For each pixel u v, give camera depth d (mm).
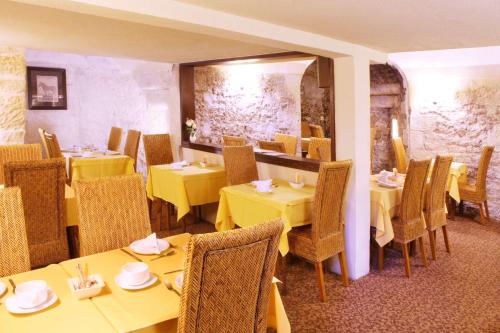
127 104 6746
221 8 2260
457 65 5250
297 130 7234
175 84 5742
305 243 3162
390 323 2803
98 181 2404
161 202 4992
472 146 5312
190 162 5168
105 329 1432
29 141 6078
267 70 6836
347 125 3455
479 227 4945
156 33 3338
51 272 1918
